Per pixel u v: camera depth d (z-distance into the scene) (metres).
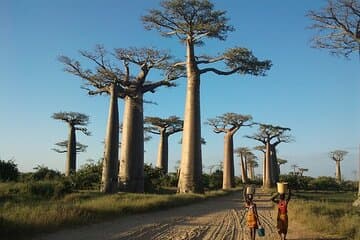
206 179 66.06
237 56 37.28
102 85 34.78
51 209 15.33
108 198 23.31
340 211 20.62
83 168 40.81
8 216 12.80
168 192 40.84
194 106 37.31
